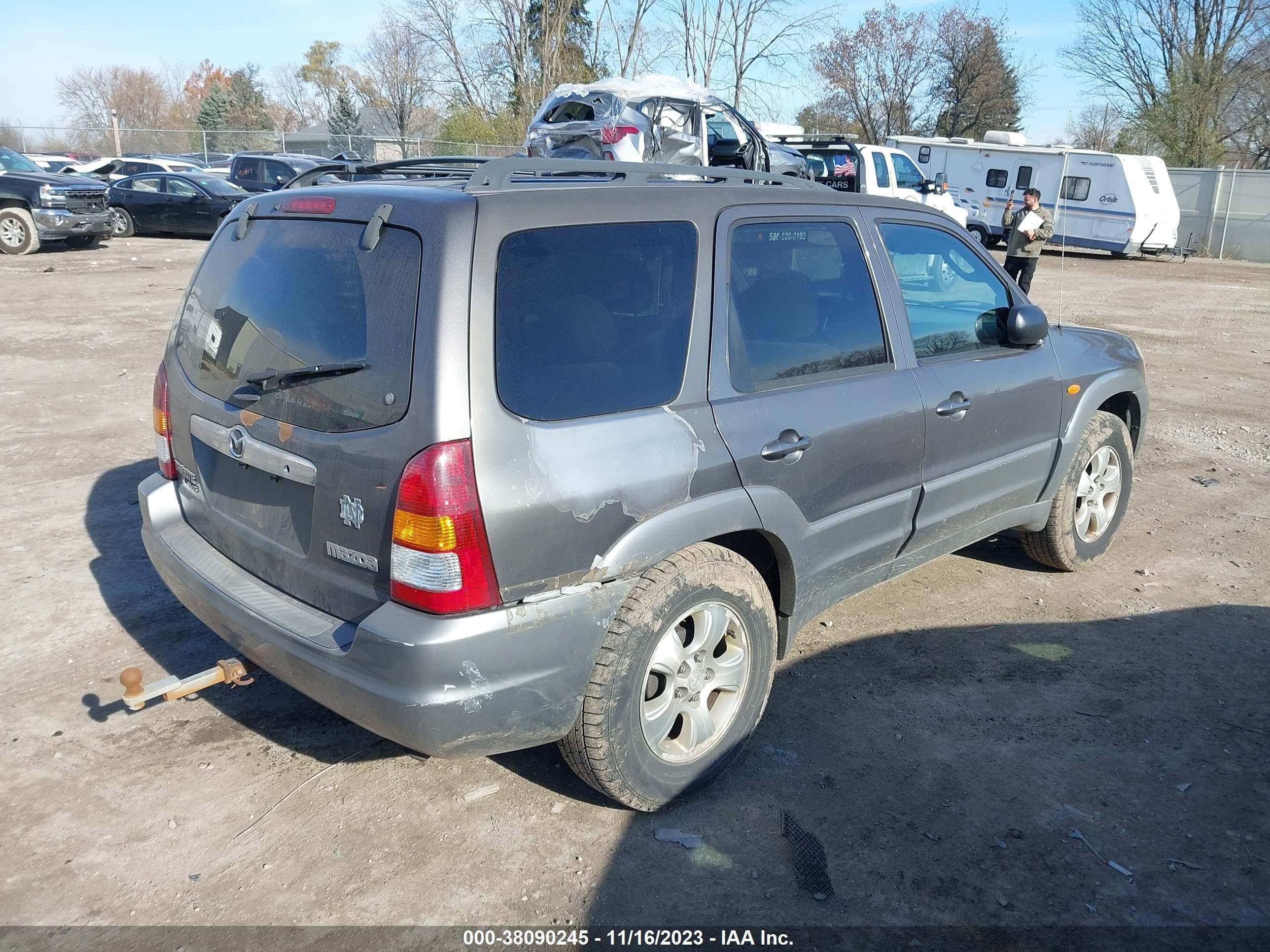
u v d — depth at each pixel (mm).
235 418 3074
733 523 3100
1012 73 51219
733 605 3188
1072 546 5004
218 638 4266
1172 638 4453
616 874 2900
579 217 2883
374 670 2605
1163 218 25406
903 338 3840
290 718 3699
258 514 3096
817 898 2818
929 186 21203
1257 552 5496
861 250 3738
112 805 3172
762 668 3342
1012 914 2781
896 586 4996
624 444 2830
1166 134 36969
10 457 6676
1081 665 4191
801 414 3336
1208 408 9148
